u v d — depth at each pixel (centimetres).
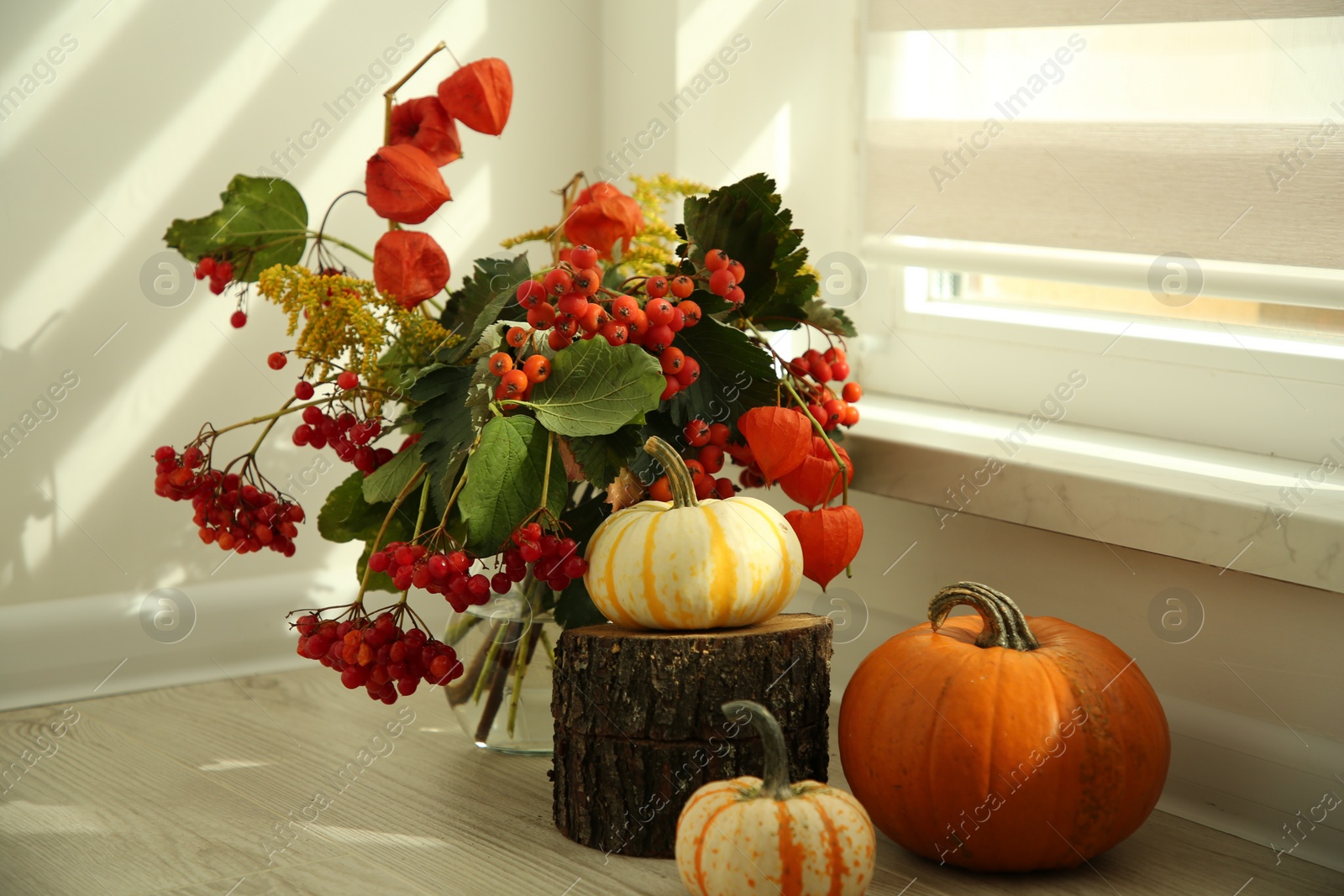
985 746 93
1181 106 119
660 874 97
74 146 135
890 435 133
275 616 152
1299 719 103
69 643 139
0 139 131
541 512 100
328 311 107
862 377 162
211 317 145
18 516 136
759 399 111
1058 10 128
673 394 103
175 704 139
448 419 101
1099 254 126
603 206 115
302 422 152
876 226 150
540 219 167
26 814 108
